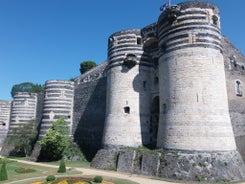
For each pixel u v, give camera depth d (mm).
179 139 27125
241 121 34812
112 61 37406
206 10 29531
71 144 46438
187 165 25453
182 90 28047
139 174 28594
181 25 29422
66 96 50469
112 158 32938
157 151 28734
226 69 34781
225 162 25531
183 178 24969
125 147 33094
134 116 34375
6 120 69062
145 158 29312
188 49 28516
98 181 23469
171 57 29656
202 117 26688
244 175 26359
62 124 46562
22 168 32406
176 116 27953
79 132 48344
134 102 34844
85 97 49188
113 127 34688
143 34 37000
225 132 27062
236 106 34750
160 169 27062
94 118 46062
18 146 53219
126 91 35188
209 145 25953
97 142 44094
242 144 33875
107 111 36750
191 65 28062
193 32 28766
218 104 27500
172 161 26547
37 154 44750
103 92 45562
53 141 41719
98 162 34125
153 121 35188
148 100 35875
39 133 49188
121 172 30266
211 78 27781
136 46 36656
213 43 28922
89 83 49125
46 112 48750
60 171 30188
